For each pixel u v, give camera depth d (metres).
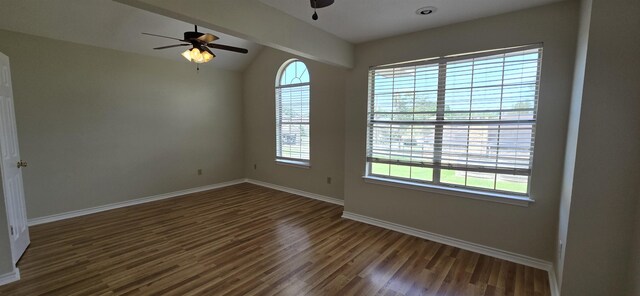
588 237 1.86
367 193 3.76
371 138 3.72
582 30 2.05
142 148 4.64
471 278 2.46
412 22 2.90
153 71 4.71
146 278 2.42
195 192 5.37
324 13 2.68
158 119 4.81
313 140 4.92
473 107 2.91
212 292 2.23
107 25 3.77
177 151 5.09
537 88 2.56
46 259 2.73
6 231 2.33
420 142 3.30
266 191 5.46
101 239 3.21
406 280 2.42
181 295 2.18
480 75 2.84
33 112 3.61
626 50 1.69
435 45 3.05
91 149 4.11
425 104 3.22
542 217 2.58
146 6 1.82
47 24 3.49
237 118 6.04
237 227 3.61
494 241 2.85
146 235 3.33
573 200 1.89
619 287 1.80
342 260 2.76
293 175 5.30
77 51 3.92
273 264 2.67
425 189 3.24
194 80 5.27
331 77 4.57
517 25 2.59
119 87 4.34
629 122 1.71
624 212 1.75
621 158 1.74
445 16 2.72
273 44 2.63
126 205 4.50
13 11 3.19
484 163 2.90
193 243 3.12
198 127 5.38
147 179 4.73
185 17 2.00
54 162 3.80
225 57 5.36
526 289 2.29
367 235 3.38
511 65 2.67
